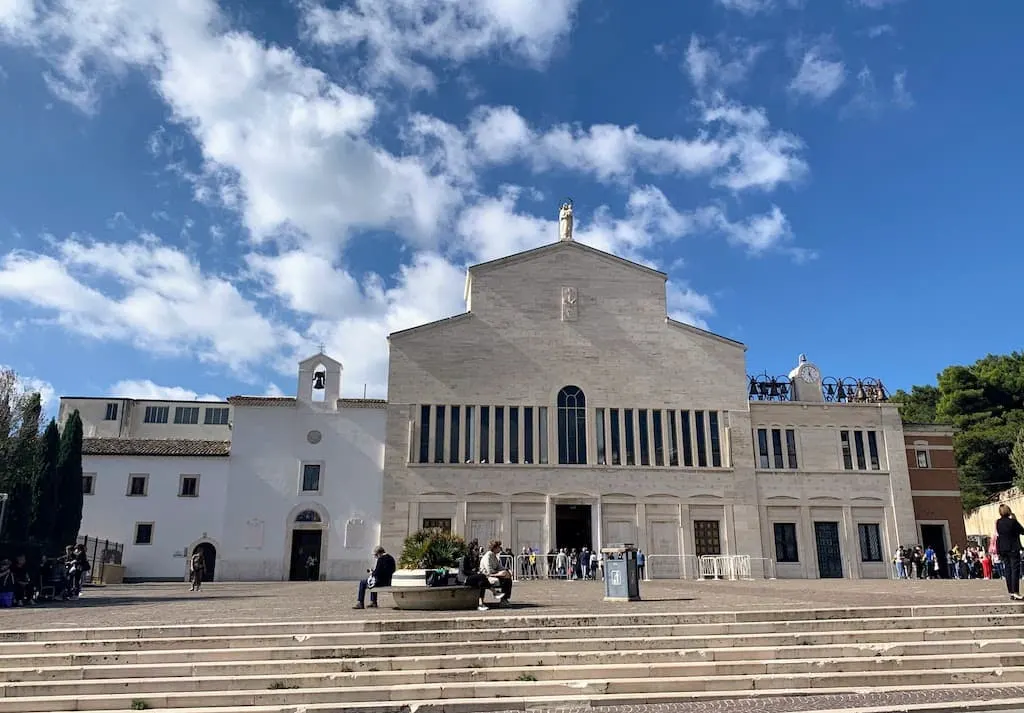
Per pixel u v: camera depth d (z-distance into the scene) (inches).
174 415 2652.6
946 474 2222.0
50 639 657.0
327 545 1982.0
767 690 580.4
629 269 2222.0
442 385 2089.1
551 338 2148.1
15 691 561.3
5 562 1065.5
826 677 595.8
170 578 1957.4
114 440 2100.1
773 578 2038.6
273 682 575.5
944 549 2174.0
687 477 2084.2
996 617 730.8
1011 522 850.1
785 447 2161.7
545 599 1057.5
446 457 2036.2
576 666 614.2
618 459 2084.2
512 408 2094.0
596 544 2014.0
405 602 876.0
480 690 571.2
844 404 2203.5
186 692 564.7
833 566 2095.2
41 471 1779.0
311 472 2030.0
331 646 636.7
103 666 603.2
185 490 2010.3
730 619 728.3
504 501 2021.4
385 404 2078.0
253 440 2034.9
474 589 872.9
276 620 740.7
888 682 602.2
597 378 2133.4
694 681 586.2
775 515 2105.1
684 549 2033.7
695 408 2140.7
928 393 3506.4
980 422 2992.1
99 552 1937.7
